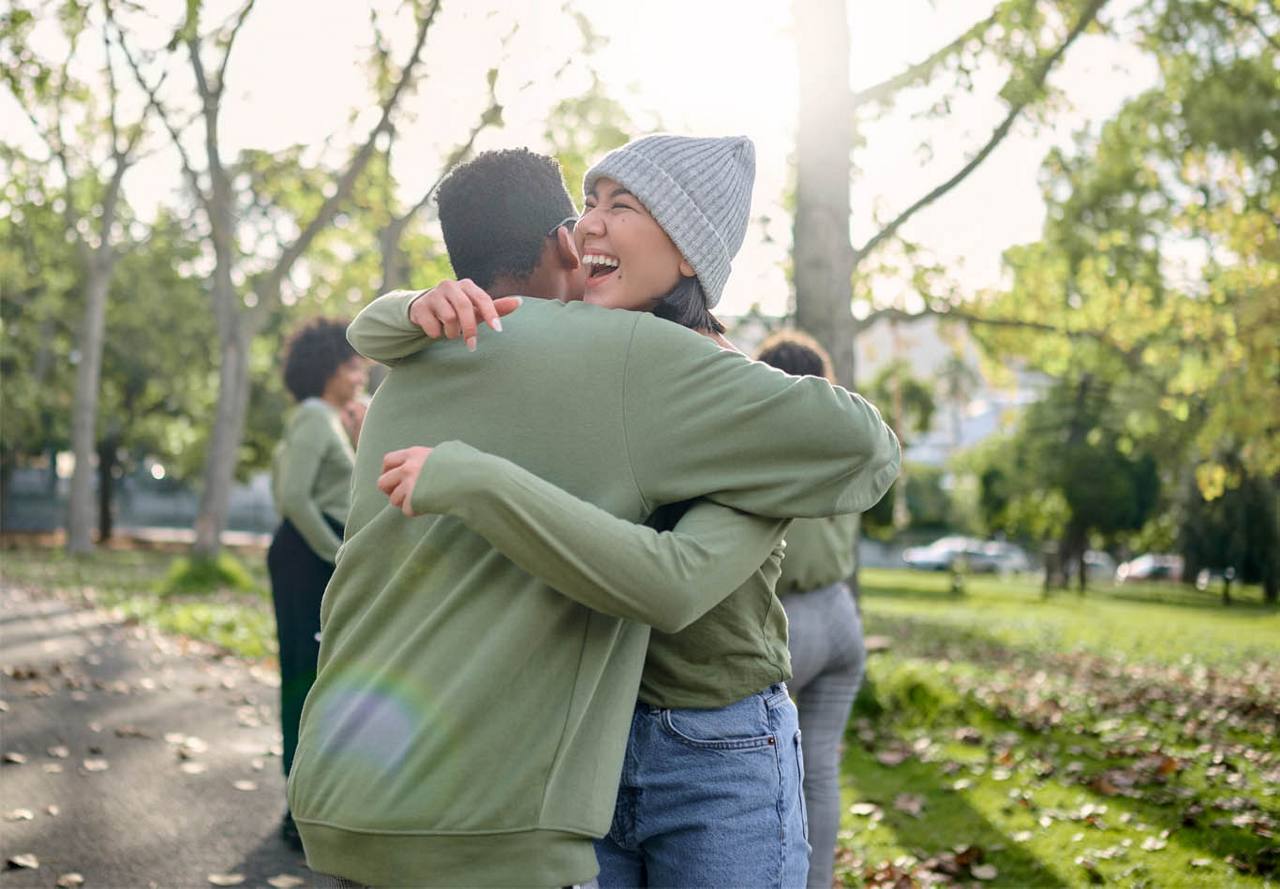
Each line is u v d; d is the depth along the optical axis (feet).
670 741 6.30
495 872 5.07
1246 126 42.52
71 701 23.82
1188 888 13.99
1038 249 44.21
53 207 77.46
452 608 5.29
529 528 4.93
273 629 39.58
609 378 5.45
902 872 14.30
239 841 14.48
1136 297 44.60
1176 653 49.52
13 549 102.47
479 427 5.54
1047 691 31.45
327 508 13.26
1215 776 20.21
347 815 5.16
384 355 5.90
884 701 24.93
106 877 12.94
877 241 28.35
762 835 6.27
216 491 59.36
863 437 5.46
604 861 6.54
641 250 5.99
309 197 52.44
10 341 109.50
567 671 5.30
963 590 109.81
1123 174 49.52
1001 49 28.07
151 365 116.47
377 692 5.32
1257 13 36.32
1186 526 108.88
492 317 5.53
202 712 23.26
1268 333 42.86
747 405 5.39
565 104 27.35
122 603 48.37
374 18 34.30
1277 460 46.83
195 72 47.37
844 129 26.68
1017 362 49.37
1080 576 120.98
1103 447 113.91
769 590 6.40
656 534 5.20
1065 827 16.61
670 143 6.08
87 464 88.12
